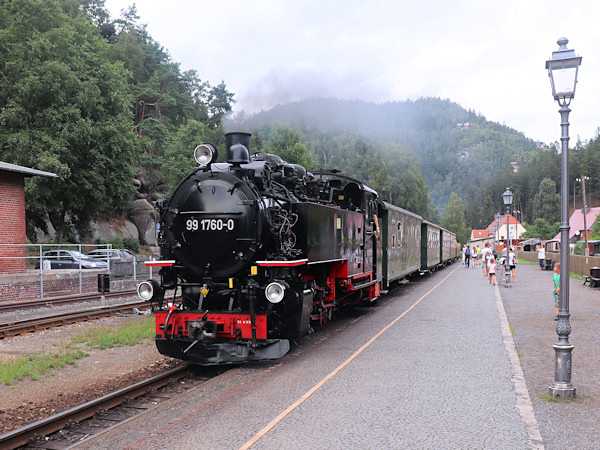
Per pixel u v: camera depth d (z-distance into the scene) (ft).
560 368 20.29
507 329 35.22
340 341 31.73
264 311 25.45
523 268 124.77
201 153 27.43
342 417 17.74
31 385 23.89
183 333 25.91
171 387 23.58
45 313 46.01
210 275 26.71
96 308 47.14
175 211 27.45
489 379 22.54
